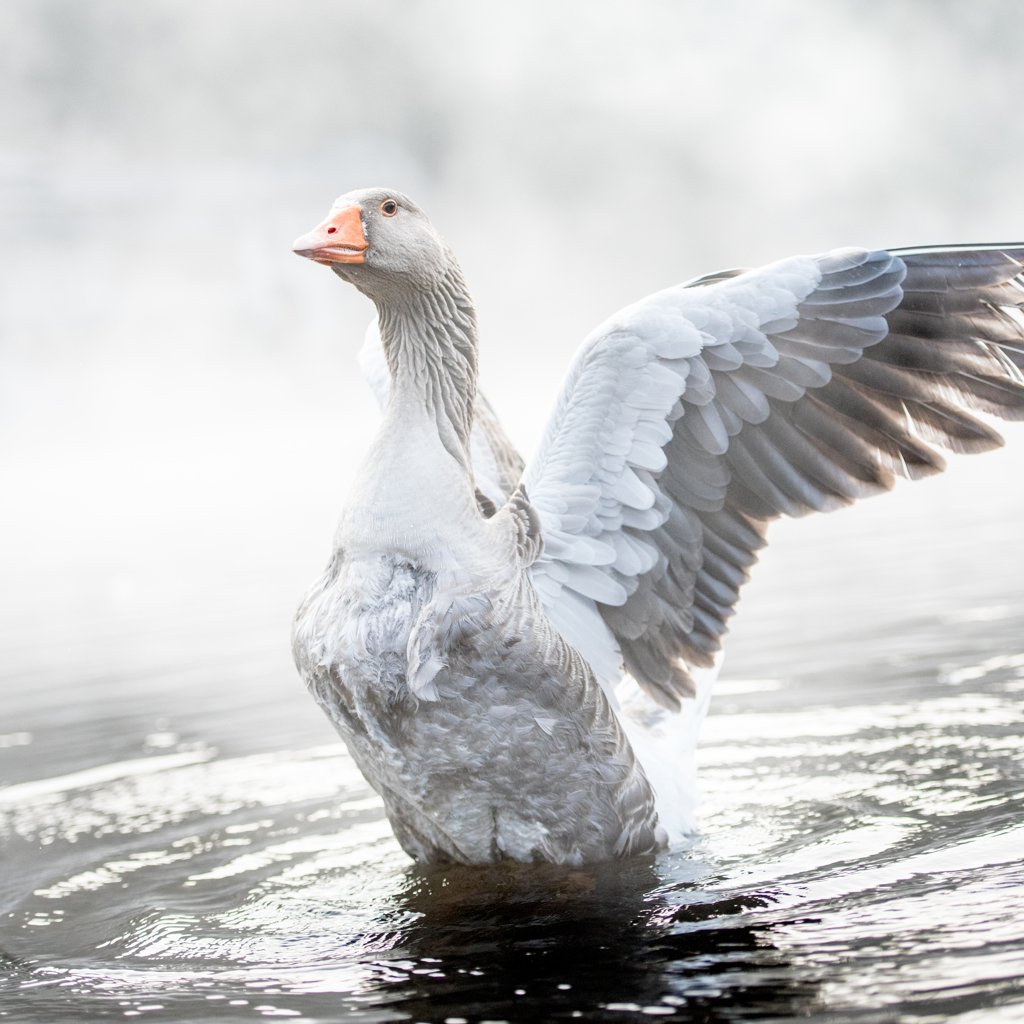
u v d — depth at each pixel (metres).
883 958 5.51
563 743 7.45
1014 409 7.43
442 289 7.81
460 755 7.42
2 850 9.00
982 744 9.25
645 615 8.19
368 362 9.69
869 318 7.45
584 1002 5.46
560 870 7.70
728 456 7.88
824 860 7.14
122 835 9.17
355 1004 5.71
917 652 12.15
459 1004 5.58
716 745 10.12
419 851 8.16
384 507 7.39
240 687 13.97
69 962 6.67
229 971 6.32
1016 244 7.30
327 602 7.49
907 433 7.65
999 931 5.65
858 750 9.53
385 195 7.70
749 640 13.67
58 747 11.99
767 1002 5.22
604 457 7.80
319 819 9.28
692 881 7.09
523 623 7.29
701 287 7.56
